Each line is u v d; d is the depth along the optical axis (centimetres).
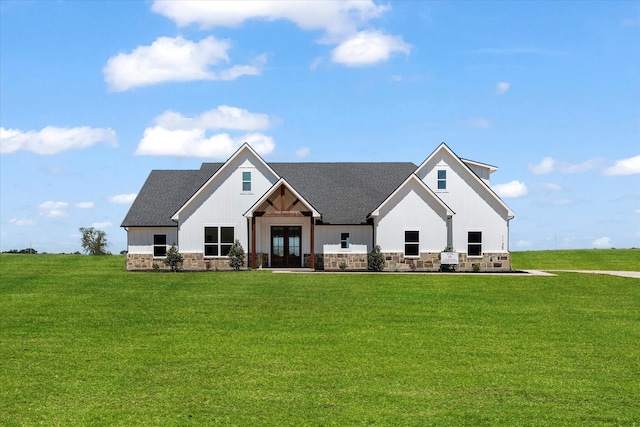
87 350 1820
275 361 1698
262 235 4159
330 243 4116
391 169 4703
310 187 4453
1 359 1717
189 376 1555
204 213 4128
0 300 2647
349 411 1303
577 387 1474
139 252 4184
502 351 1823
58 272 3709
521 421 1246
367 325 2183
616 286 3153
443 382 1509
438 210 4025
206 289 2958
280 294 2816
